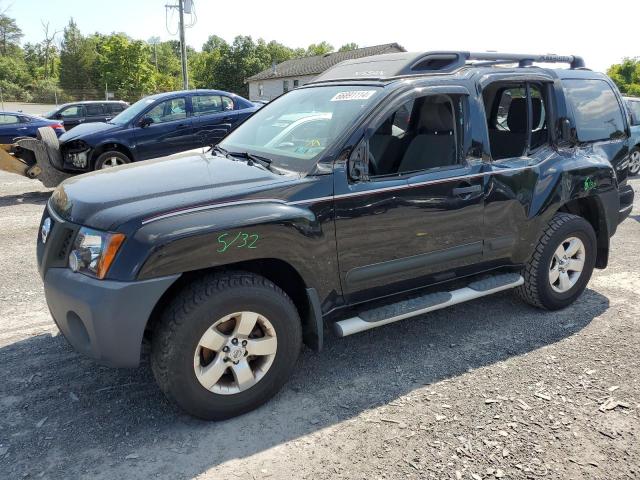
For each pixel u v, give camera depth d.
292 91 4.47
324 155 3.22
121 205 2.88
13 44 98.06
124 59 62.22
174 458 2.74
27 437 2.88
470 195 3.78
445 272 3.84
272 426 3.01
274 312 3.05
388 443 2.87
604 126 4.85
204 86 66.88
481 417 3.09
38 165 9.27
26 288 5.00
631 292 5.04
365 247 3.37
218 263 2.84
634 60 53.09
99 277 2.73
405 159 4.15
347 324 3.41
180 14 26.33
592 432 2.96
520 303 4.74
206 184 3.10
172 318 2.81
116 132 9.73
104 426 2.99
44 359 3.70
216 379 2.96
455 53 4.05
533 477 2.62
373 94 3.50
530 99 4.19
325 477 2.62
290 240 3.03
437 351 3.88
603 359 3.76
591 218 4.80
